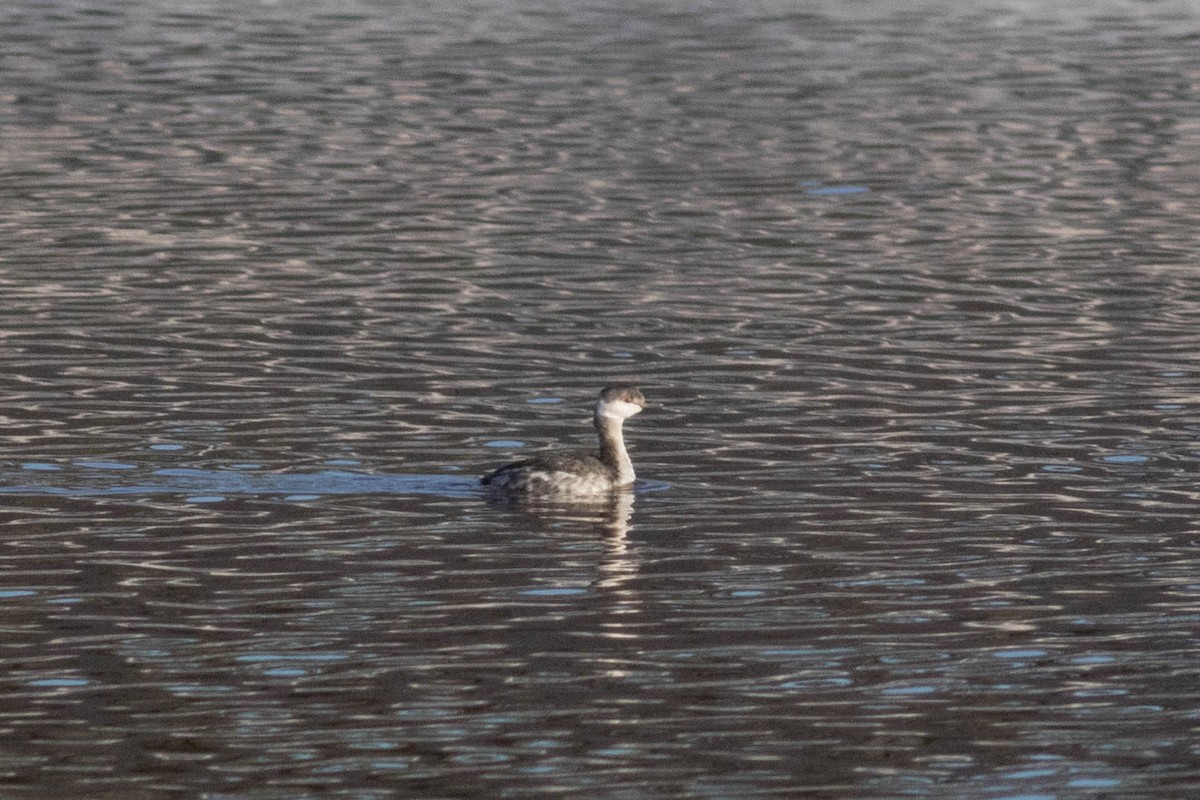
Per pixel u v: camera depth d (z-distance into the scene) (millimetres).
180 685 16531
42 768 15000
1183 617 18219
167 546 19891
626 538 20359
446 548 19984
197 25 65125
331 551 19828
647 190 40562
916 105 50750
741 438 24062
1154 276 33219
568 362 27688
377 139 45906
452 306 31000
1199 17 67000
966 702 16344
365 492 21766
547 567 19469
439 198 39594
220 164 42875
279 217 37719
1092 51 59812
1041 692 16547
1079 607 18484
